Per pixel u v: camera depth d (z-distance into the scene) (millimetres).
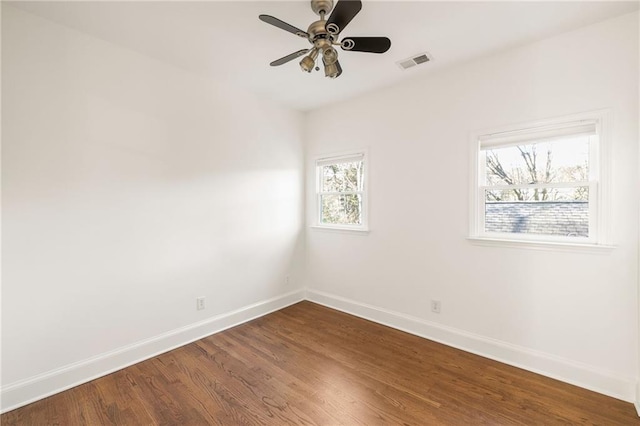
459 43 2375
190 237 2914
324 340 2941
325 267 3898
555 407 1975
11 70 1961
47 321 2121
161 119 2691
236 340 2941
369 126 3414
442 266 2877
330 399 2068
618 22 2033
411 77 2986
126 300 2502
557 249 2281
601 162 2096
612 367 2090
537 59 2342
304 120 4090
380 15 2027
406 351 2721
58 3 1919
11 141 1970
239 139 3311
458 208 2768
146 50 2508
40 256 2090
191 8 1970
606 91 2078
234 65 2775
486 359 2576
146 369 2439
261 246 3566
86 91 2270
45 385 2102
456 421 1858
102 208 2363
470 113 2684
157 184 2678
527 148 2475
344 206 3781
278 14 2033
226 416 1915
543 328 2354
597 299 2135
